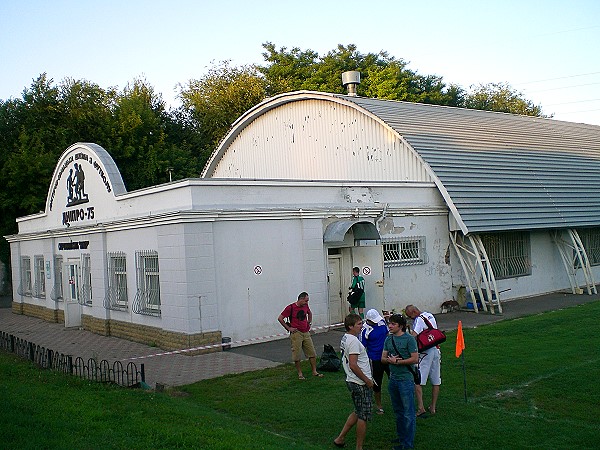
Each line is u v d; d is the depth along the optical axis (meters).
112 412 8.63
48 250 24.62
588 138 32.09
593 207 25.08
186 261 14.79
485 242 21.67
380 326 9.38
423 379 8.91
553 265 24.34
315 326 16.86
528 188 23.28
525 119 31.81
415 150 21.31
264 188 16.59
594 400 9.26
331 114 25.06
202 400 10.52
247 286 15.74
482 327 16.30
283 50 53.88
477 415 8.84
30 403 8.95
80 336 19.55
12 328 22.94
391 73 48.25
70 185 22.73
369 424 8.81
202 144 47.12
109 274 19.30
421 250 19.97
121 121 39.66
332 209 17.42
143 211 17.52
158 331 16.30
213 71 51.44
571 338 13.81
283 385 11.24
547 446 7.55
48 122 38.59
